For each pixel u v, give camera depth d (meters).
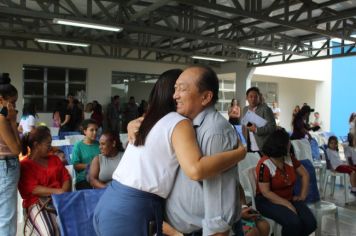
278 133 2.71
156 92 1.27
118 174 1.26
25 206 2.35
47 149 2.44
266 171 2.67
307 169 3.14
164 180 1.19
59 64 10.58
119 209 1.19
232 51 10.68
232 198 1.19
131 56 11.71
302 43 9.77
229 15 7.60
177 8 7.05
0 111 2.30
